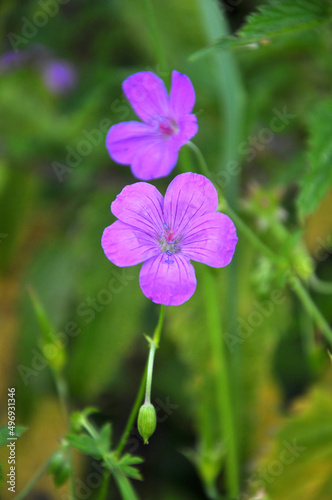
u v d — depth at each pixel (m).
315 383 0.49
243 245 0.50
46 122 0.54
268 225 0.47
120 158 0.40
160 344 0.54
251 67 0.52
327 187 0.43
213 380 0.48
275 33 0.41
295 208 0.51
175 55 0.53
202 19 0.48
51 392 0.52
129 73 0.52
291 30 0.42
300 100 0.51
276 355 0.53
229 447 0.45
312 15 0.42
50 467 0.41
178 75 0.39
